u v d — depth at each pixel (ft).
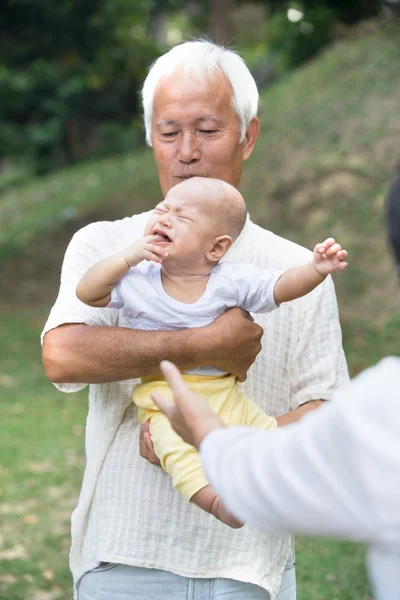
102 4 54.13
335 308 10.09
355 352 36.24
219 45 10.12
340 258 8.27
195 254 8.73
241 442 5.76
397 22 57.72
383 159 46.52
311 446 5.09
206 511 8.41
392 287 39.42
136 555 9.17
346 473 4.92
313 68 58.70
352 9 57.72
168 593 9.18
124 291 8.92
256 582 9.14
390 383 4.95
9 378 38.34
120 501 9.34
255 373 9.70
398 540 4.79
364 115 50.52
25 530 23.30
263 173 49.90
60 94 81.10
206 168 9.53
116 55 58.44
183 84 9.46
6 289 51.03
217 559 9.18
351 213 44.11
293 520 5.16
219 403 8.80
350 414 4.89
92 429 9.66
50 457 28.84
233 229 8.84
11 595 19.57
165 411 6.60
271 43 75.56
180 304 8.84
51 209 59.88
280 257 10.02
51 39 56.75
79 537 9.73
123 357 8.79
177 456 8.40
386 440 4.79
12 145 83.35
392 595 5.23
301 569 20.18
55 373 9.04
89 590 9.50
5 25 55.72
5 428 31.83
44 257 54.08
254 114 9.95
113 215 56.18
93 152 82.28
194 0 83.82
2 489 26.08
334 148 48.85
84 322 9.32
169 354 8.68
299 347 9.86
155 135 9.73
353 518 4.87
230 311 8.84
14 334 44.52
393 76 52.75
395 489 4.73
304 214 45.42
